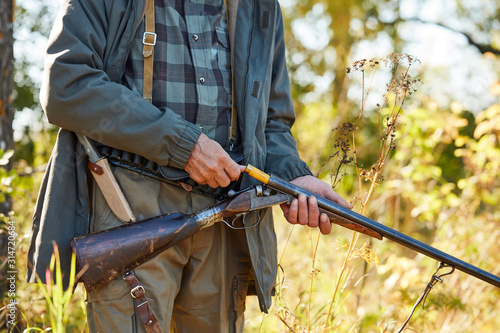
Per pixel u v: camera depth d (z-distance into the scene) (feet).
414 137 11.78
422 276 9.55
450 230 11.14
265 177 5.40
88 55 4.90
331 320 6.83
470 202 12.65
